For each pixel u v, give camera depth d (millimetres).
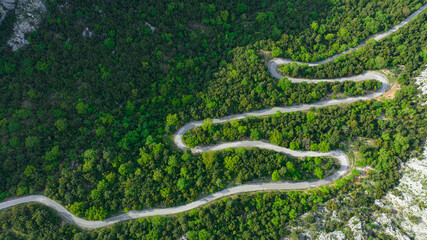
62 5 121750
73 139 121625
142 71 132250
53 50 120062
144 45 131500
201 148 128250
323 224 103938
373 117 125312
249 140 129125
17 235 105250
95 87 126000
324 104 136125
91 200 112125
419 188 104875
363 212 104688
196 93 135750
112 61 128625
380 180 112250
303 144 123375
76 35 124562
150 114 131875
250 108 131875
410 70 132500
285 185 118750
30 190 112062
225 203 112188
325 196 111875
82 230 110562
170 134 130875
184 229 105688
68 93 123125
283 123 127562
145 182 115438
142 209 114438
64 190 111375
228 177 116750
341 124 126562
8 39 113500
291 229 104750
